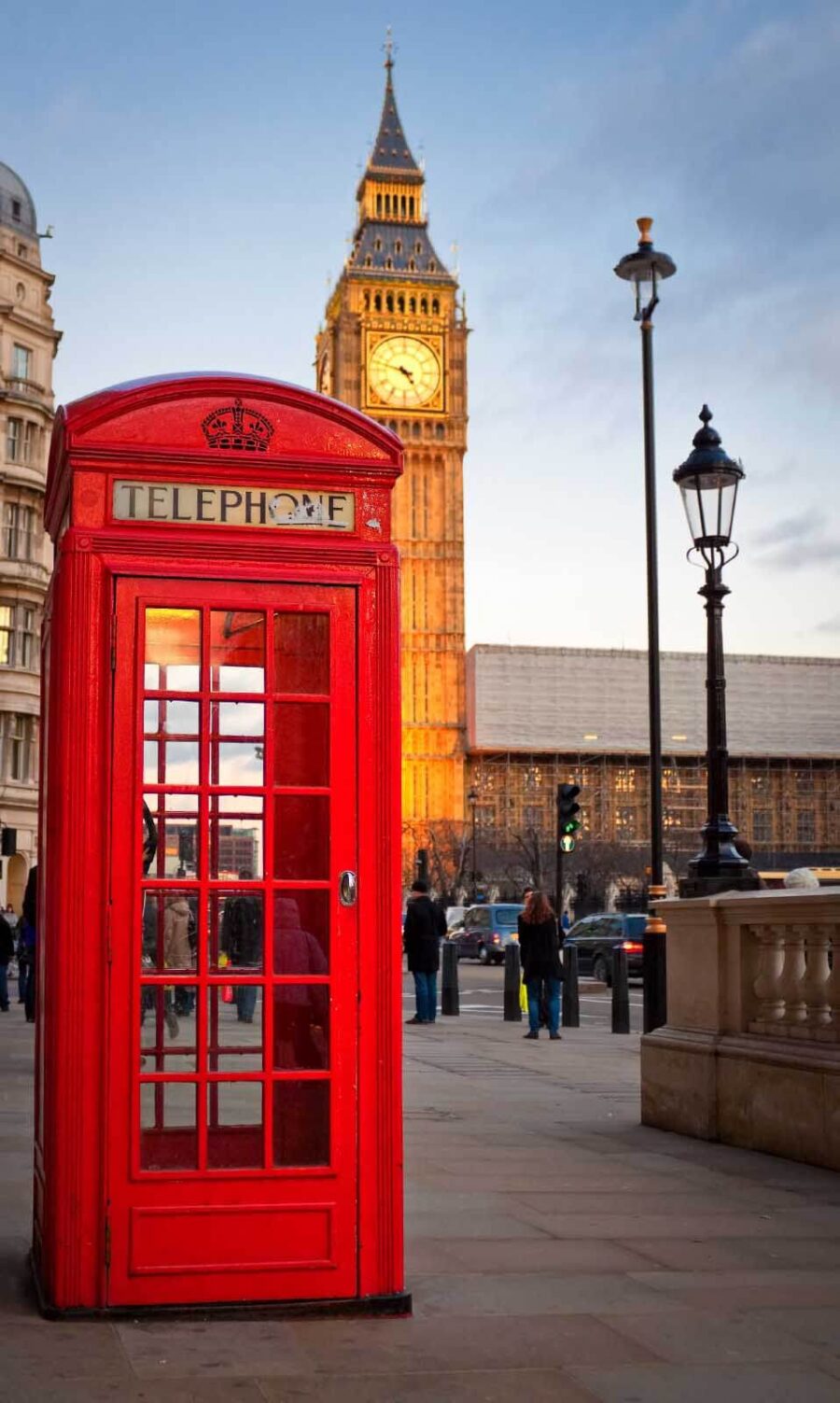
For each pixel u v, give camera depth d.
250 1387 4.52
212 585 5.54
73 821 5.34
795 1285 5.91
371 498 5.75
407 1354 4.91
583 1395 4.53
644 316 18.12
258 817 5.50
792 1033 9.49
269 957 5.45
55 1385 4.48
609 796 144.38
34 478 50.72
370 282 133.12
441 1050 17.14
